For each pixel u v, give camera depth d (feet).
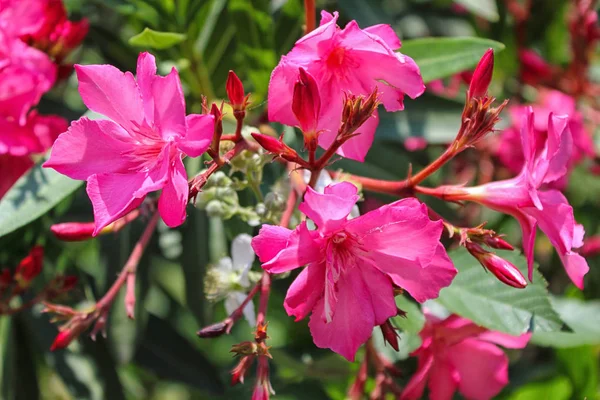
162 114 1.09
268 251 1.11
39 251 1.39
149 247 1.54
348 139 1.17
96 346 1.54
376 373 1.36
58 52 1.41
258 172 1.28
